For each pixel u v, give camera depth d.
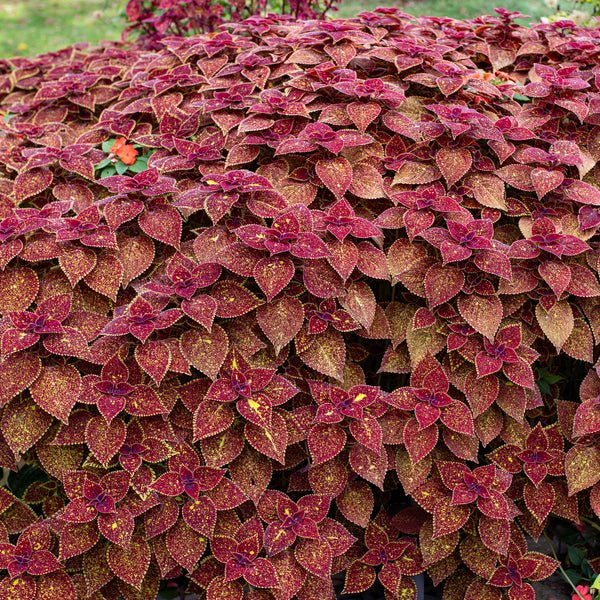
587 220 1.61
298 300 1.54
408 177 1.64
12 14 7.30
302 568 1.47
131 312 1.49
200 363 1.49
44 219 1.55
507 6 4.54
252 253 1.54
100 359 1.49
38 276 1.57
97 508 1.43
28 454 1.59
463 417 1.52
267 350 1.57
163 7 2.19
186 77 1.80
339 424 1.53
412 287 1.58
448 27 1.96
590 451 1.55
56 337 1.48
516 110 1.74
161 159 1.68
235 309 1.52
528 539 1.75
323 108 1.70
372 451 1.52
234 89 1.74
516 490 1.59
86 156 1.74
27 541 1.44
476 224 1.56
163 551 1.47
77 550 1.43
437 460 1.56
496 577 1.52
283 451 1.48
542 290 1.59
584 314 1.63
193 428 1.48
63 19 7.11
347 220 1.57
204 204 1.58
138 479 1.47
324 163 1.63
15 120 1.94
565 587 1.70
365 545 1.58
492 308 1.54
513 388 1.56
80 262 1.53
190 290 1.52
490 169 1.65
